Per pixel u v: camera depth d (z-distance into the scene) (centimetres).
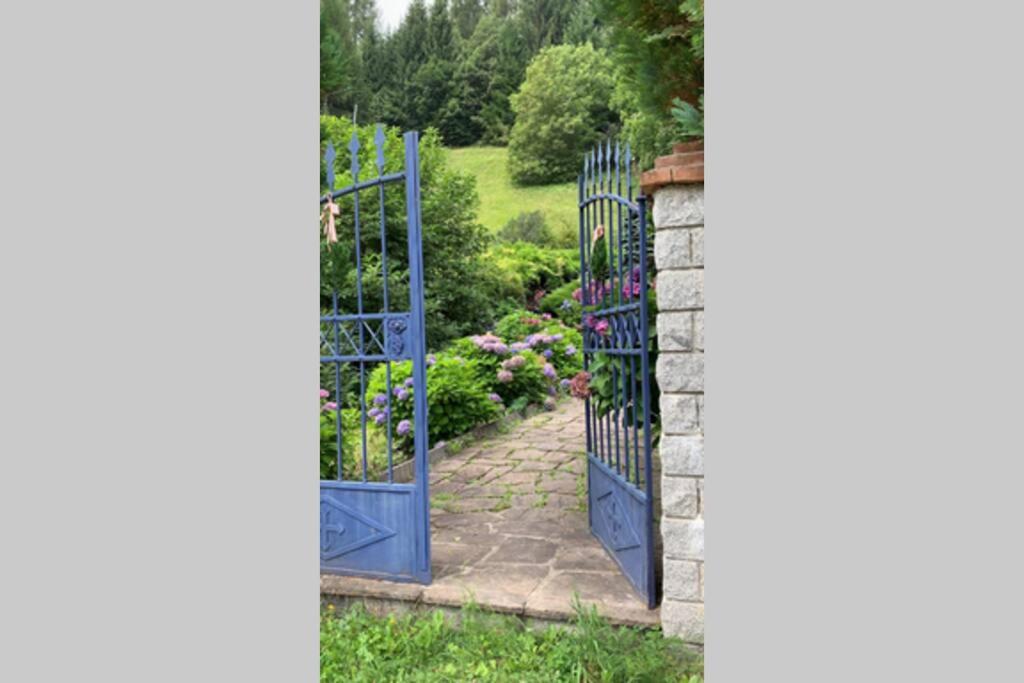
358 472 429
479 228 928
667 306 253
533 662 249
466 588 296
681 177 245
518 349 739
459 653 258
